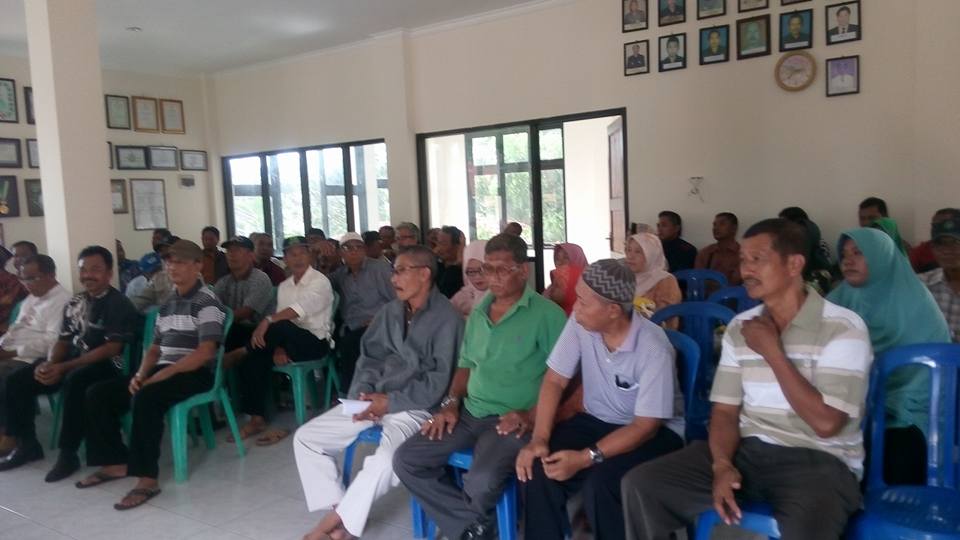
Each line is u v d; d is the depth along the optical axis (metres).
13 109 6.18
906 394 1.89
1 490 3.01
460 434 2.26
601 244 7.40
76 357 3.43
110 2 5.01
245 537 2.49
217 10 5.29
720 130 4.79
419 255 2.52
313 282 3.82
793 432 1.74
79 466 3.24
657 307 3.20
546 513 1.93
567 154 7.18
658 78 4.97
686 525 1.79
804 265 1.75
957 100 3.94
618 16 5.09
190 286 3.17
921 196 4.10
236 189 7.83
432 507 2.22
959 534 1.45
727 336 1.87
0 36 5.70
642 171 5.13
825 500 1.57
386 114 6.33
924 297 2.04
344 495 2.36
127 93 7.10
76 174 3.93
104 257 3.34
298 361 3.69
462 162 6.14
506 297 2.32
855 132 4.35
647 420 1.92
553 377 2.12
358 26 5.93
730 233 4.61
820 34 4.40
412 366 2.53
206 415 3.40
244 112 7.54
